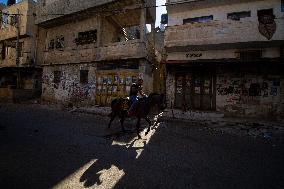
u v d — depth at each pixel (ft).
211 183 13.80
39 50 78.43
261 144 24.68
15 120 33.27
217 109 47.26
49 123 32.01
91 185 12.98
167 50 51.06
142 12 50.03
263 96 43.73
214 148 22.25
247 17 44.39
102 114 43.09
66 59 61.82
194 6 49.60
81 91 58.18
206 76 48.78
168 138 25.90
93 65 56.44
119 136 25.99
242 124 36.91
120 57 51.60
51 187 12.46
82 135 25.29
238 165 17.35
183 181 13.94
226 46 45.78
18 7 78.23
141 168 15.92
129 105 26.73
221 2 47.34
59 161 16.56
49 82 65.72
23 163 15.79
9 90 68.23
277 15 43.96
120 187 12.84
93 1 54.54
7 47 88.02
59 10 62.03
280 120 41.83
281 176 15.34
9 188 12.05
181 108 50.29
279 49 43.32
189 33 46.93
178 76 51.31
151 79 56.65
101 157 17.95
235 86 45.98
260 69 44.09
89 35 60.08
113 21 61.16
